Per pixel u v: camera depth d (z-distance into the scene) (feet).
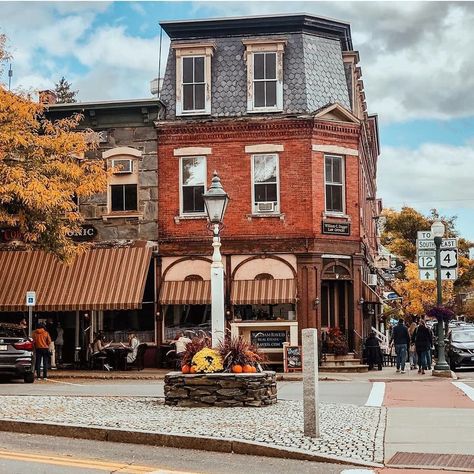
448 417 48.24
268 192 102.01
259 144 102.01
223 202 57.62
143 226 104.63
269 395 54.80
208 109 103.76
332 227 102.12
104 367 100.42
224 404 53.62
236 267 101.71
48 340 90.02
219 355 55.01
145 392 68.33
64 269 103.30
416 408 53.31
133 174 105.29
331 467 34.22
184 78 105.09
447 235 254.47
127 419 45.68
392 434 41.57
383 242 250.78
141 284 100.53
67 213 91.50
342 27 107.04
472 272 256.93
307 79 103.19
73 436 42.22
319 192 101.60
